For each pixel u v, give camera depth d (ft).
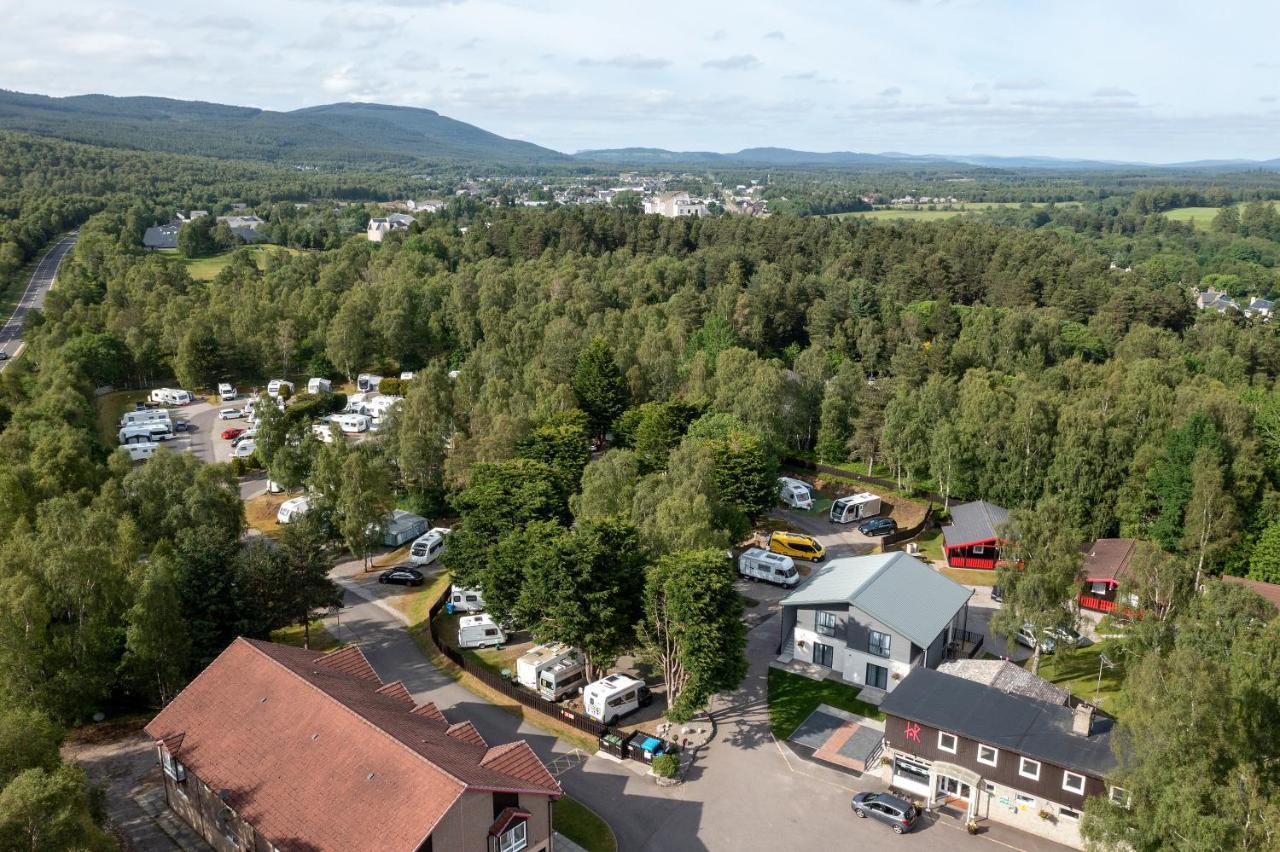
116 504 247.70
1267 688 117.08
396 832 117.19
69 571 175.01
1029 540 196.85
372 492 268.41
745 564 267.80
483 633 219.20
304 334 526.98
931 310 587.68
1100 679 203.31
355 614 241.35
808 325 588.50
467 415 362.74
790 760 174.40
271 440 343.67
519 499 238.89
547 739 180.14
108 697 181.68
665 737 181.68
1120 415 324.19
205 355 467.52
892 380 433.07
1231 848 100.99
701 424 334.03
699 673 171.73
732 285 595.06
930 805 160.97
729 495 284.41
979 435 320.70
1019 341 518.78
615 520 201.57
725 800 161.17
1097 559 263.49
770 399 359.25
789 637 221.05
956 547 277.64
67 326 486.38
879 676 202.18
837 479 364.38
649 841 149.28
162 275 582.76
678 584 173.99
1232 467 281.13
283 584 200.54
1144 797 113.60
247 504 329.72
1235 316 602.85
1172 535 274.98
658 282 627.05
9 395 389.19
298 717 141.90
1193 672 116.37
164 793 157.58
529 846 133.59
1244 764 106.83
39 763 115.44
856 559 239.09
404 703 160.66
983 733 155.94
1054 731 156.25
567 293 572.92
